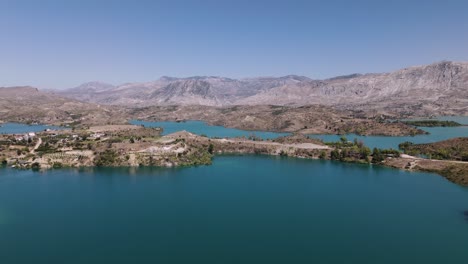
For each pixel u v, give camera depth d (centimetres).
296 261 17912
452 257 18288
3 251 19025
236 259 18100
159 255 18562
